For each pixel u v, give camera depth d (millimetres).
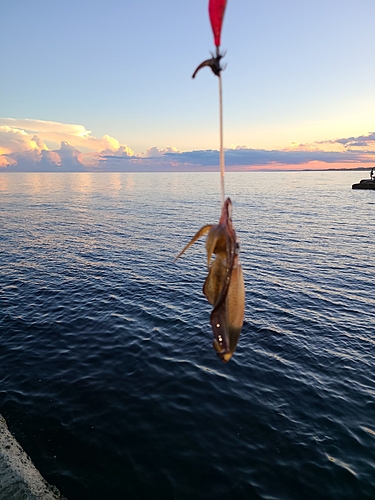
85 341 12164
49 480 6879
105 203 66875
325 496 6523
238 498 6523
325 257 23906
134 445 7703
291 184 144250
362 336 12484
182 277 19531
